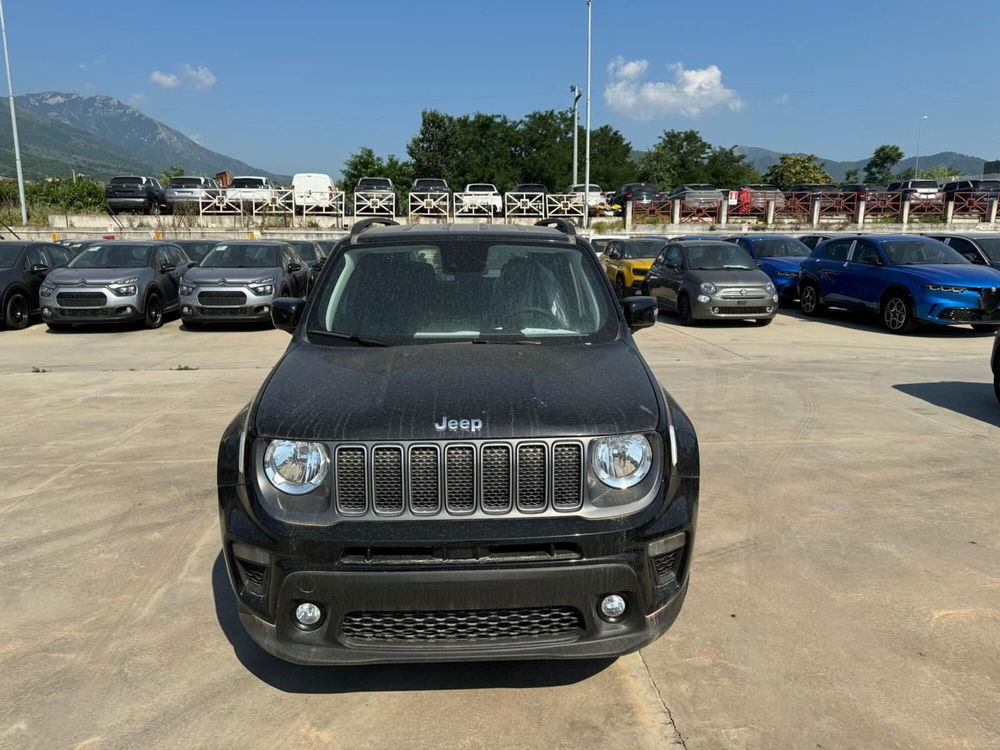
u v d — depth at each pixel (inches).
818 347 430.9
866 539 164.6
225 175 1676.9
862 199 1310.3
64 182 1574.8
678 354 404.8
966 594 140.2
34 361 396.2
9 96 1210.6
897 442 235.6
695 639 126.3
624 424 104.9
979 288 454.9
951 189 1422.2
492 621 100.7
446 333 136.6
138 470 213.8
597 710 108.7
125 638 128.0
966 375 343.0
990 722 104.7
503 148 2625.5
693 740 102.0
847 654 121.4
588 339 136.7
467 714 108.1
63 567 154.2
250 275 517.3
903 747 100.0
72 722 106.4
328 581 98.1
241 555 105.1
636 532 101.1
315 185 1268.5
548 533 99.0
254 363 384.8
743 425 255.9
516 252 152.9
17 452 231.3
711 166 3425.2
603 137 2910.9
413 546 98.1
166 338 484.4
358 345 134.1
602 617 102.3
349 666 120.5
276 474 102.8
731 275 525.0
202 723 106.3
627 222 1293.1
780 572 149.6
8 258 545.0
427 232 159.8
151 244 565.3
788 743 101.2
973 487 195.9
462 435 100.5
